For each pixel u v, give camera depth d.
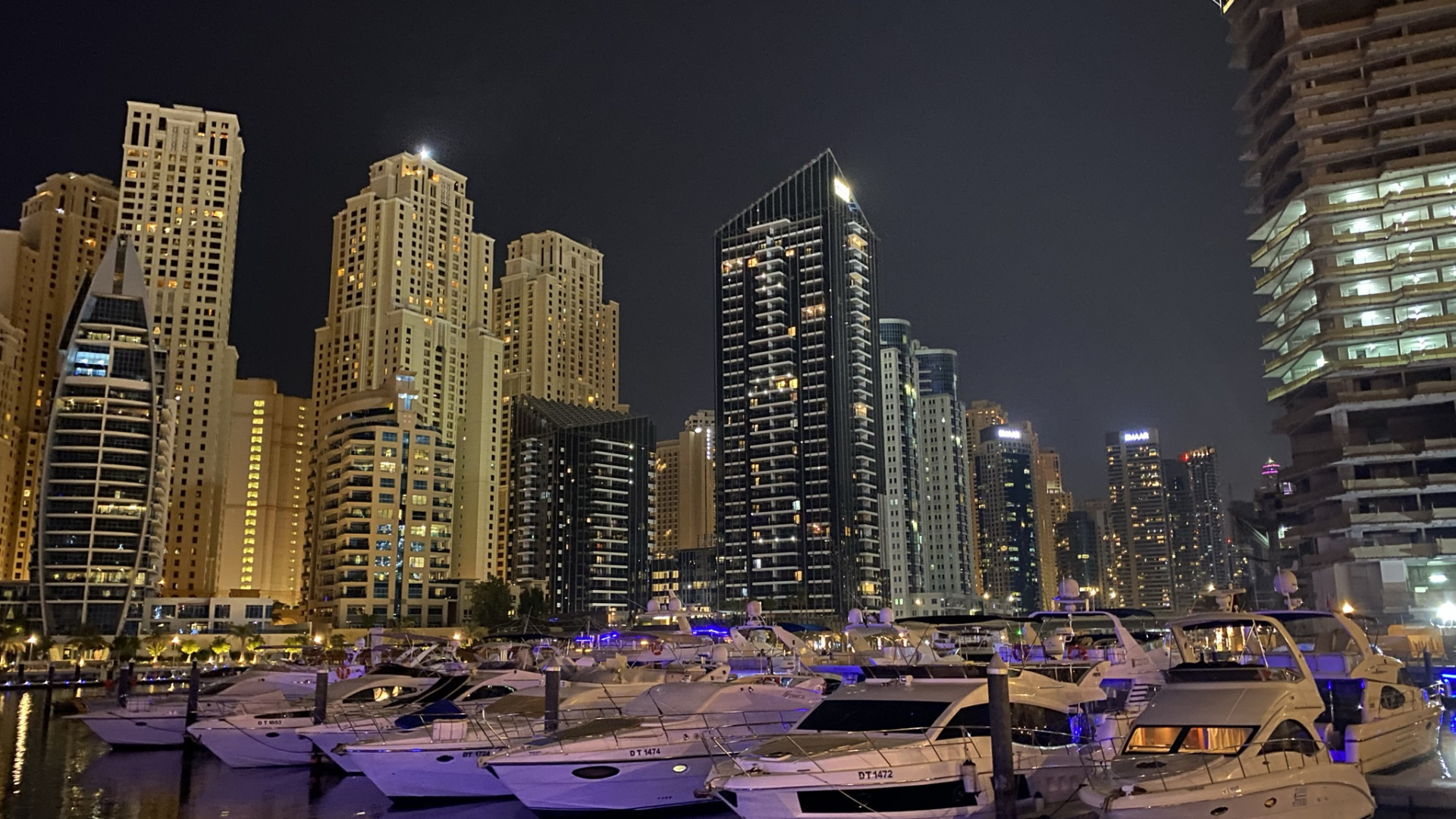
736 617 89.00
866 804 26.94
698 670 46.31
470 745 38.09
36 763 50.12
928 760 27.70
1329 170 119.25
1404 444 111.25
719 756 34.53
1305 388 121.19
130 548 183.88
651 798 34.00
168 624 193.25
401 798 38.12
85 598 178.88
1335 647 37.75
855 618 62.72
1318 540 118.19
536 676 47.59
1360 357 114.94
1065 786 29.56
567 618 125.19
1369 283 116.62
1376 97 117.25
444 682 47.69
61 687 120.38
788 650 58.19
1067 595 48.84
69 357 186.62
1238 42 130.88
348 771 45.12
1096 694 33.09
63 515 180.50
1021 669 35.09
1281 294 126.12
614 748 33.44
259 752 47.00
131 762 50.09
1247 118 131.50
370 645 93.50
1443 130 112.38
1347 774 26.73
